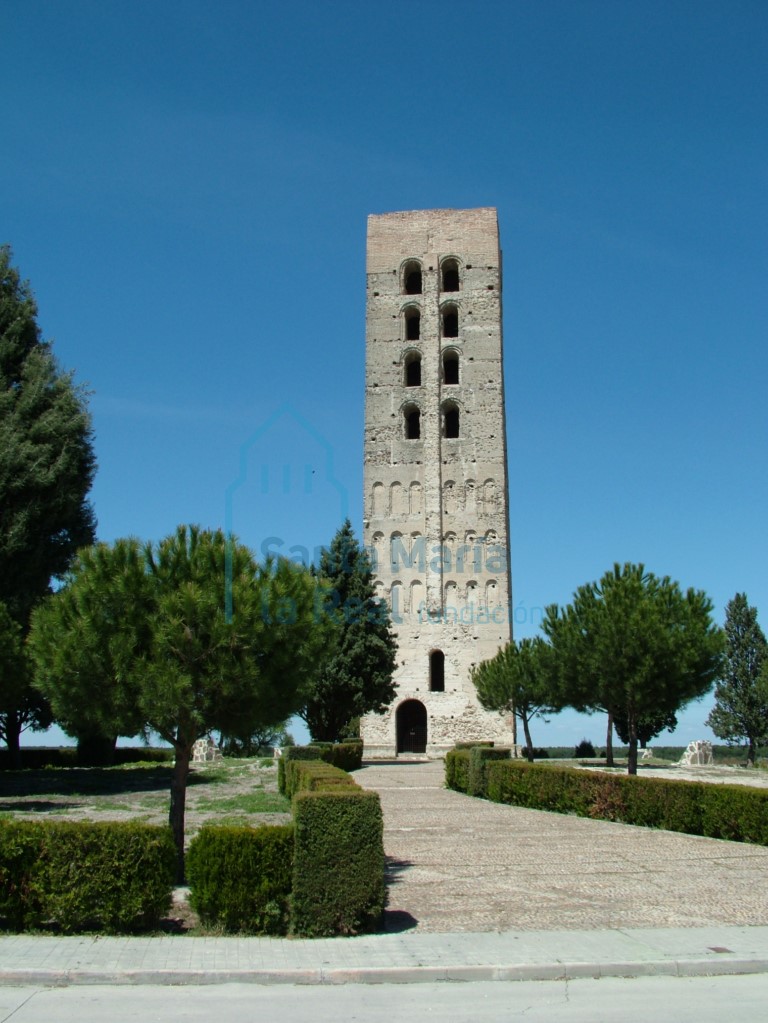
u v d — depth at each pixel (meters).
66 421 39.16
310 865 13.59
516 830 24.70
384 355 68.62
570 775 28.83
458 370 70.31
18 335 40.69
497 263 69.19
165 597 16.47
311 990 11.23
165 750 58.44
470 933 13.56
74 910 13.45
